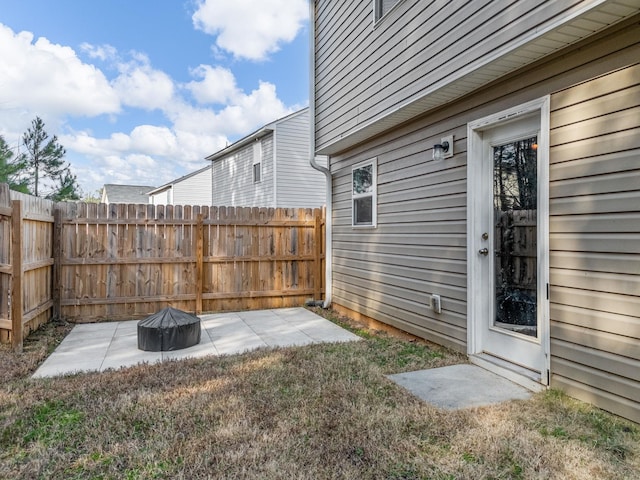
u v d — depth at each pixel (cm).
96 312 613
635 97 245
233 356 416
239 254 697
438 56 373
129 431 252
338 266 689
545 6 263
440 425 254
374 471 208
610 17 243
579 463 211
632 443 228
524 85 325
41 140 1631
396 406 285
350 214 645
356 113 537
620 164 253
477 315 385
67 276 596
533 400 290
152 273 643
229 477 203
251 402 292
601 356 265
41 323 541
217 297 680
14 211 437
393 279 521
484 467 210
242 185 1614
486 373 353
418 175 470
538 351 321
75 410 282
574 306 283
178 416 270
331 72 617
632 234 246
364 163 596
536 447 226
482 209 383
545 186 305
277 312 675
